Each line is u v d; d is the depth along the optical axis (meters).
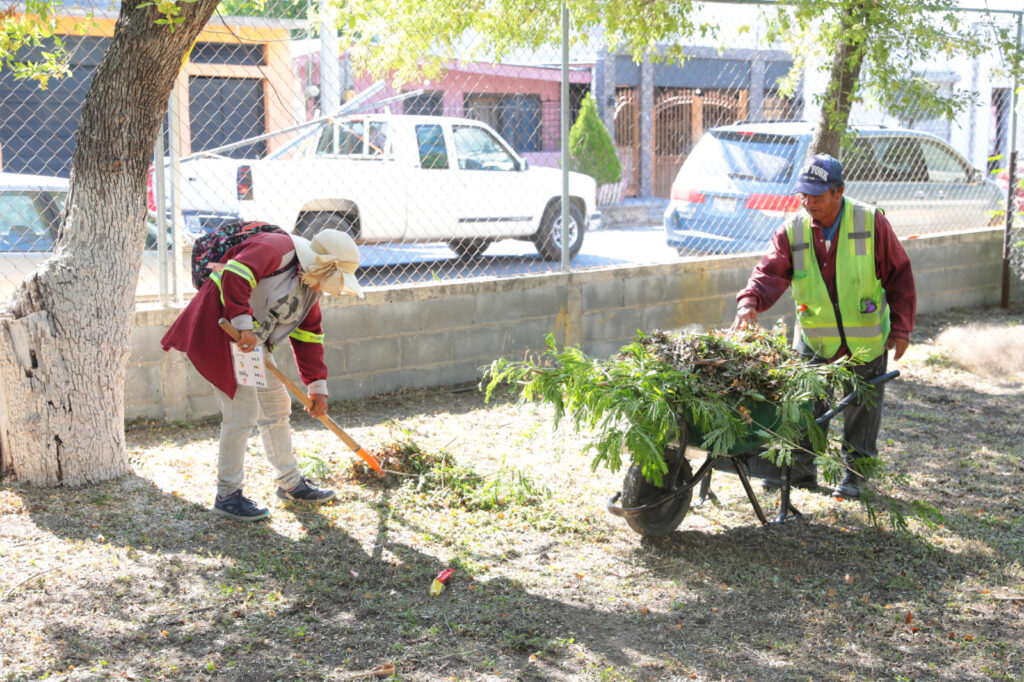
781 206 10.13
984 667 3.76
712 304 9.30
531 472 5.84
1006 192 11.84
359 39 8.37
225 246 4.68
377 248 10.36
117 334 5.33
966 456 6.35
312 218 9.98
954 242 11.12
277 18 9.50
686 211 11.06
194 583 4.25
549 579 4.46
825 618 4.13
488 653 3.80
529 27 8.43
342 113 10.14
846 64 8.32
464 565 4.55
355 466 5.65
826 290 5.27
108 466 5.41
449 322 7.86
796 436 4.75
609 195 17.50
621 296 8.71
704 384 4.54
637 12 8.12
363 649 3.80
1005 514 5.35
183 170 8.97
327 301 7.28
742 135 10.73
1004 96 12.53
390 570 4.48
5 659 3.58
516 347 8.23
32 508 4.94
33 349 5.12
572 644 3.88
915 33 8.17
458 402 7.55
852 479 5.62
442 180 10.70
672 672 3.69
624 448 4.83
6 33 5.41
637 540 4.94
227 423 4.91
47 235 6.83
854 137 8.46
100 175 5.16
